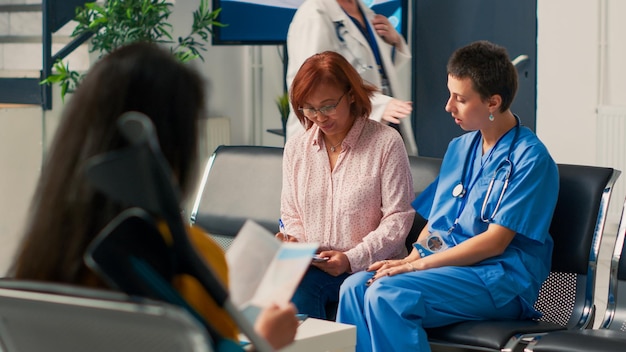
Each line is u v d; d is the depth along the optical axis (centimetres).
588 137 608
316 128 299
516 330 254
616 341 231
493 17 579
